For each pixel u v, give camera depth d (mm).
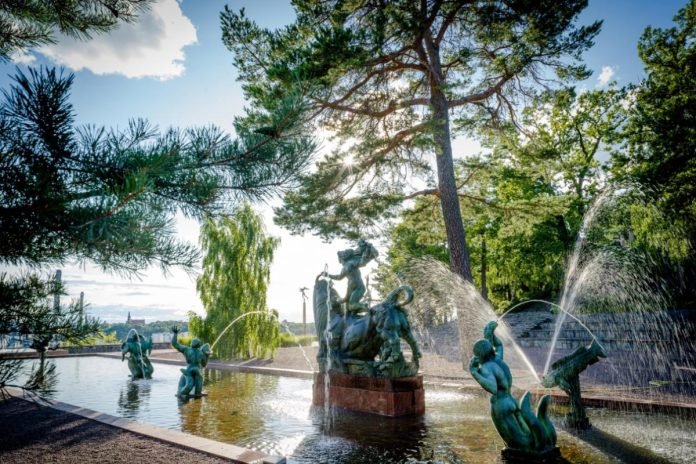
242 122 14383
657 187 20188
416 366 8945
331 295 10375
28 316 3385
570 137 30000
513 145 19953
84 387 14234
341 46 13188
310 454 6145
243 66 15133
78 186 3834
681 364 13586
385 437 6836
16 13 5000
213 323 23406
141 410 10188
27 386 3365
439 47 19047
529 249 31953
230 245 24016
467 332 16219
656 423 7066
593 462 5309
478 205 21312
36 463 5637
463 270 16859
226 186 4637
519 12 15438
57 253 3584
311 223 16688
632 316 20312
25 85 3480
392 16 14102
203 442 6391
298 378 15562
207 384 14250
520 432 5547
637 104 23422
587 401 8508
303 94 4867
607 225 22672
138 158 3844
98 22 5223
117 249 3629
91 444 6480
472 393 10539
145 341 16750
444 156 17672
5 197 3164
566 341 20094
